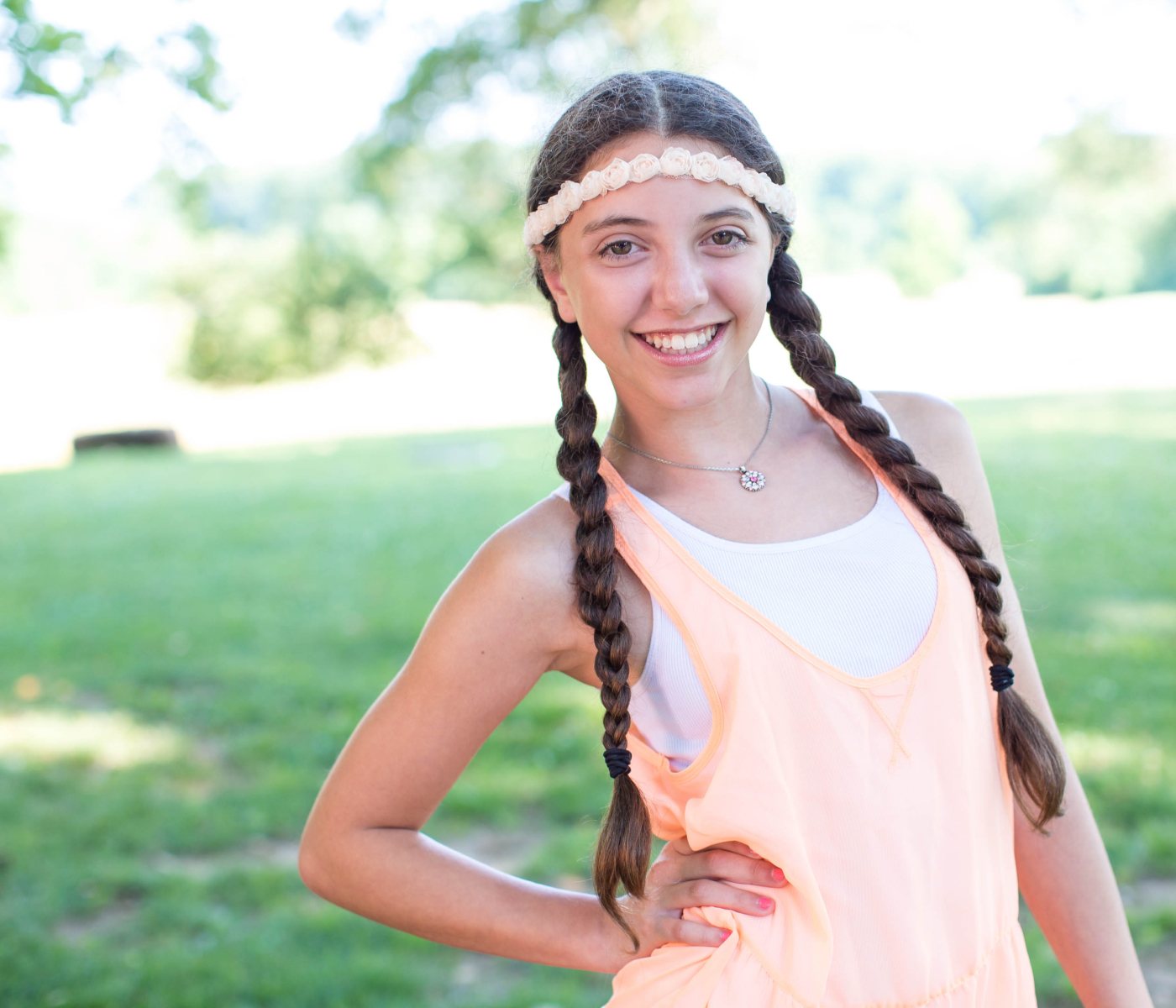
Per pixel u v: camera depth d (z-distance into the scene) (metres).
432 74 17.03
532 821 4.67
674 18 16.56
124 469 18.56
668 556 1.55
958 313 37.91
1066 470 12.77
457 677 1.59
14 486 16.95
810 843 1.50
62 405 30.72
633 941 1.57
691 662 1.52
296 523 12.06
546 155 1.59
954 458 1.75
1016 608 1.74
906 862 1.49
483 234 23.59
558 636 1.60
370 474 15.89
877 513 1.60
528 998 3.46
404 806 1.64
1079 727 5.13
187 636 7.63
